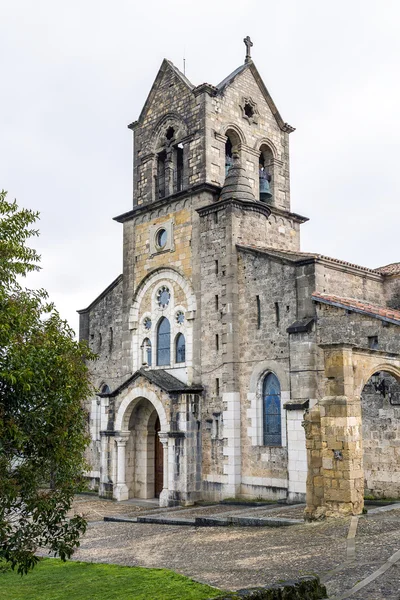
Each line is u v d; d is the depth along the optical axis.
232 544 19.53
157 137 39.59
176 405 32.59
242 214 33.84
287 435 28.30
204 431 32.62
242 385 31.66
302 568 14.99
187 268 35.44
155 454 36.41
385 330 26.58
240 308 32.41
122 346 39.19
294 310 29.91
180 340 35.50
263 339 31.05
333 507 21.23
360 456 21.64
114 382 39.75
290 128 41.09
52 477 15.12
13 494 13.35
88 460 40.59
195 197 35.69
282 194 39.94
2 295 14.48
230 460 31.05
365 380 22.39
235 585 14.16
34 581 17.34
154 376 34.31
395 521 19.72
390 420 26.48
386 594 12.32
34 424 14.05
